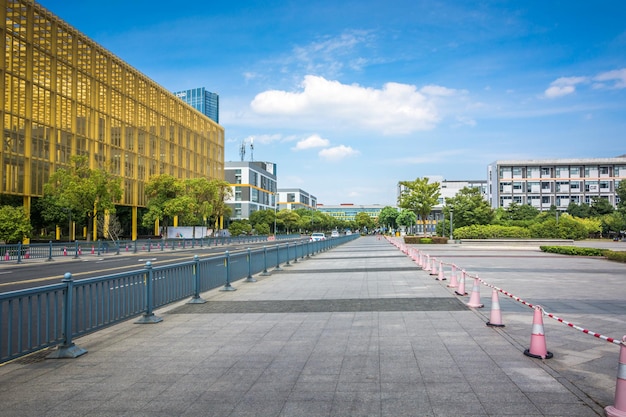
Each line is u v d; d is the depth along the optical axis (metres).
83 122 55.53
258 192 128.38
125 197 63.75
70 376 5.90
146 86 69.94
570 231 53.41
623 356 4.29
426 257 21.08
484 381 5.41
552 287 14.38
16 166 45.78
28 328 6.26
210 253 39.88
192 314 10.26
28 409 4.77
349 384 5.38
